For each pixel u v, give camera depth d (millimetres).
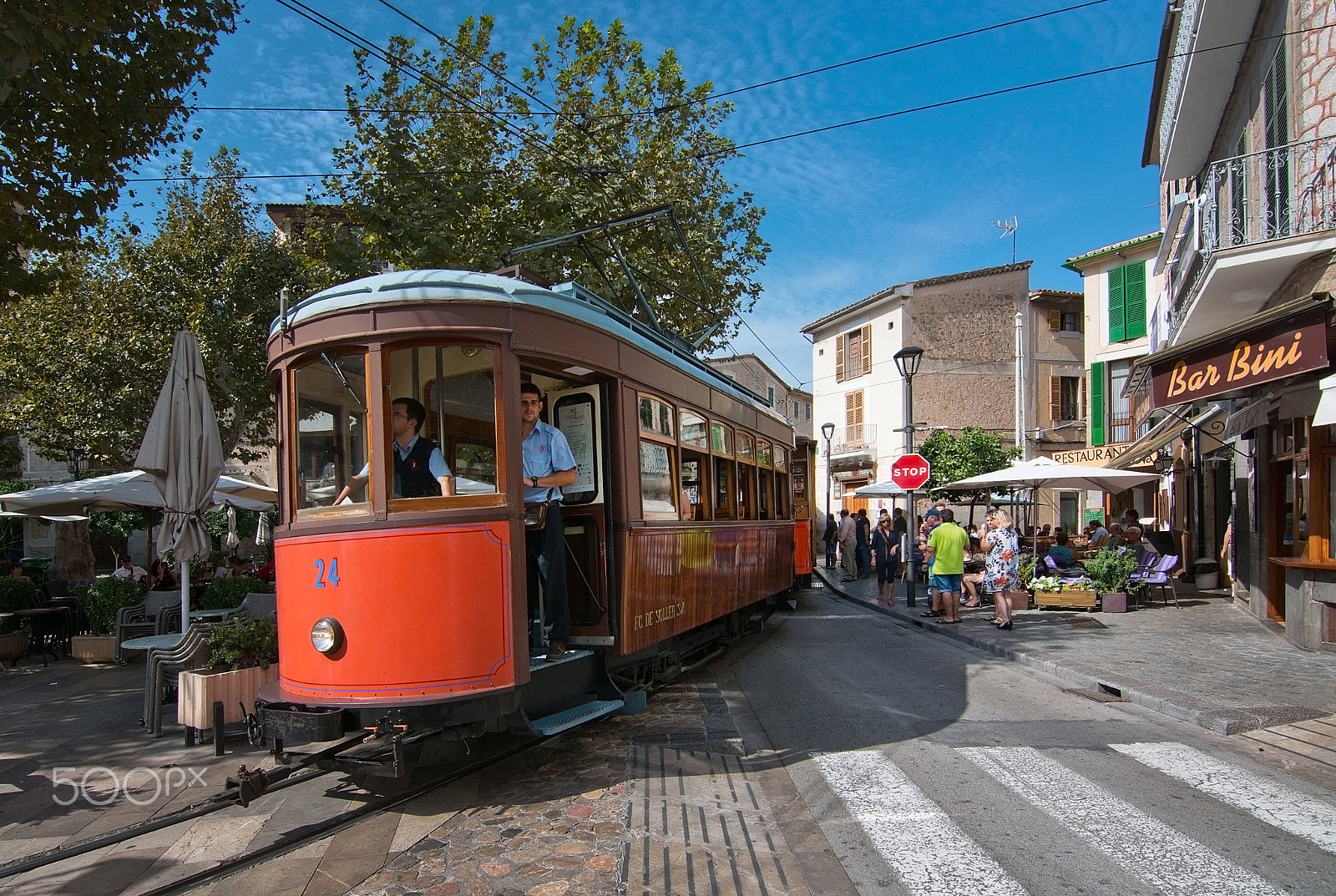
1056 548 17359
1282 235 10438
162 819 4836
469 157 13773
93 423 16703
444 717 5008
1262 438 12477
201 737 6922
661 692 8711
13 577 12664
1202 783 5656
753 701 8312
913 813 5172
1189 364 10172
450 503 5199
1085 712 7730
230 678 6723
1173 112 14125
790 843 4738
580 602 6773
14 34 6488
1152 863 4402
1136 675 8906
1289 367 8594
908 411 16281
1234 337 9352
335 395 5402
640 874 4273
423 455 5258
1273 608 12273
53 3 6926
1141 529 19109
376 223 12578
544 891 4094
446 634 5031
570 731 7039
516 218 13922
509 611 5305
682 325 16797
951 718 7551
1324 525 10156
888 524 17375
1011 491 21078
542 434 6180
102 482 11570
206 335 15789
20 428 18641
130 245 16562
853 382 35250
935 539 13742
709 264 16734
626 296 15633
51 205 8375
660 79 15977
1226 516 17078
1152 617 13438
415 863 4426
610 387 6809
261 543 21000
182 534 7773
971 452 26922
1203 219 11547
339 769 5402
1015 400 32125
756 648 11734
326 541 5129
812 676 9602
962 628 12906
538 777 5844
